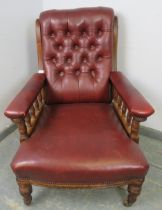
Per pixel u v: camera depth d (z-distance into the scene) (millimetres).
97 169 1036
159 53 1560
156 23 1492
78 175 1054
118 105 1367
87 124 1265
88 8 1464
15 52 1693
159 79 1633
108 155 1060
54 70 1518
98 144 1112
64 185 1110
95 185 1103
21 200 1348
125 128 1229
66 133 1189
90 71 1536
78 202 1338
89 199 1354
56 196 1373
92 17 1438
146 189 1412
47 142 1129
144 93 1743
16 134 1871
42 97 1488
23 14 1676
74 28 1463
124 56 1698
